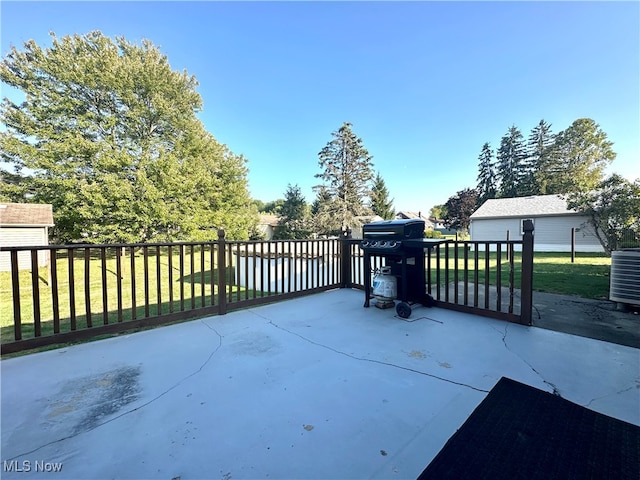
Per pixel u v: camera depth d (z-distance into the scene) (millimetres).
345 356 2492
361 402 1830
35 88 12625
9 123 12492
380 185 29609
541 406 1759
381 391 1949
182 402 1858
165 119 15047
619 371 2172
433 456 1388
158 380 2135
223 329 3203
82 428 1624
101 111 14305
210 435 1557
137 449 1459
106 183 11289
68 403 1862
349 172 23344
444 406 1774
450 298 4812
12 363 2420
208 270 11117
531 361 2348
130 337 2982
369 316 3625
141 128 14844
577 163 24766
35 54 12758
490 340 2797
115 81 13312
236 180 16641
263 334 3041
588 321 3363
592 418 1641
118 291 3084
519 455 1378
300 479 1270
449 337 2889
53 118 12930
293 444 1480
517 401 1811
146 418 1703
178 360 2455
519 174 28359
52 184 11906
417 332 3041
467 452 1404
